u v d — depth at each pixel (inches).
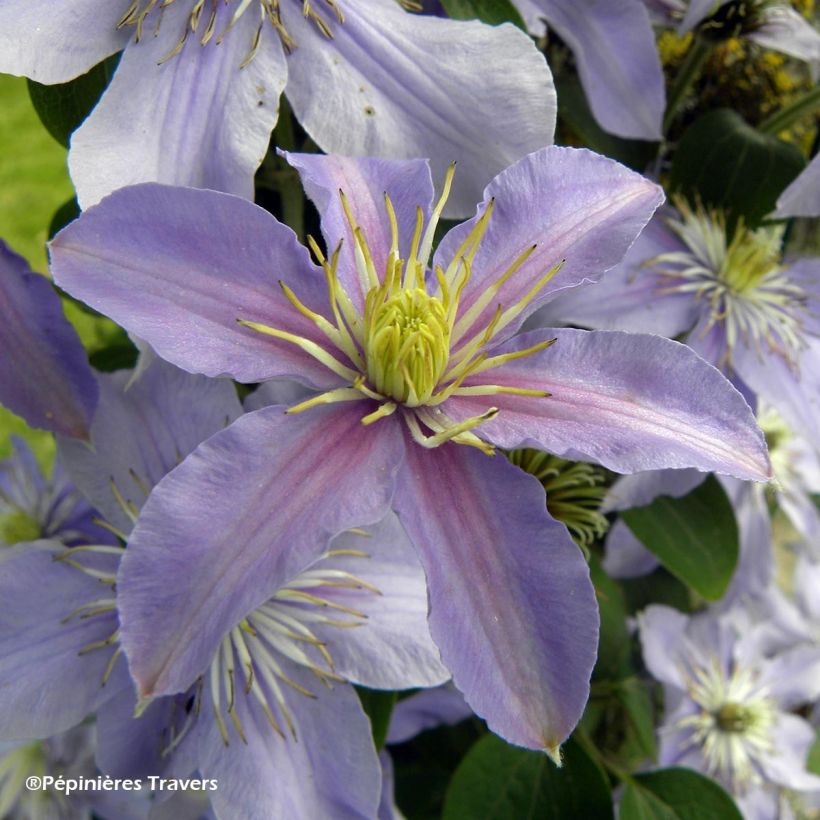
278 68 12.1
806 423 15.3
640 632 17.9
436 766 17.6
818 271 16.7
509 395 11.2
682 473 15.0
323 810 12.4
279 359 11.0
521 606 10.5
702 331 15.3
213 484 10.4
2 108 43.3
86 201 11.5
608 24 14.9
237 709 12.5
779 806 20.3
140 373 11.7
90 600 12.8
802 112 16.6
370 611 12.8
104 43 12.1
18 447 15.3
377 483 10.7
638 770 18.8
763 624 20.7
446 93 12.3
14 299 12.2
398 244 11.7
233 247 11.1
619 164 12.0
